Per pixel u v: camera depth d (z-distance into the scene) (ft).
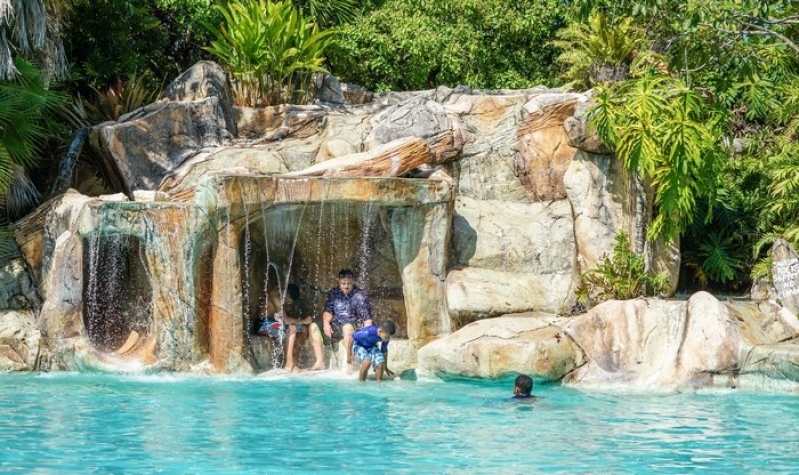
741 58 54.13
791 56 57.16
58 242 45.47
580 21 54.44
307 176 45.06
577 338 43.09
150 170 52.95
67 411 34.04
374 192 45.44
